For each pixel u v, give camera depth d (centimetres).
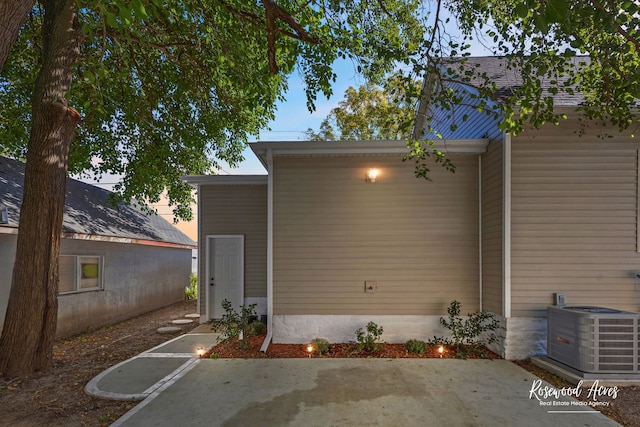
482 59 816
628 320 445
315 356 555
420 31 503
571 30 300
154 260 1111
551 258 543
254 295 829
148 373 482
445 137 883
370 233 627
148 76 755
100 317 842
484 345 596
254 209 844
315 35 501
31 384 450
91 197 1047
